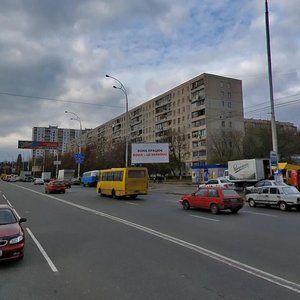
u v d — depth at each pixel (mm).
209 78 96188
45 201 26016
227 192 18484
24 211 18922
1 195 33469
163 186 54750
